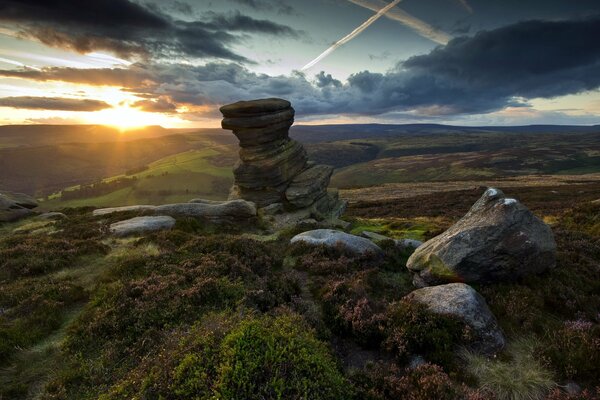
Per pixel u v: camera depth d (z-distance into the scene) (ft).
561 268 46.85
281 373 22.00
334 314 37.63
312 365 23.45
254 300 39.01
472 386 27.48
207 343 25.26
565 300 39.60
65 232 73.97
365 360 31.89
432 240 50.49
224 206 100.22
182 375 22.65
